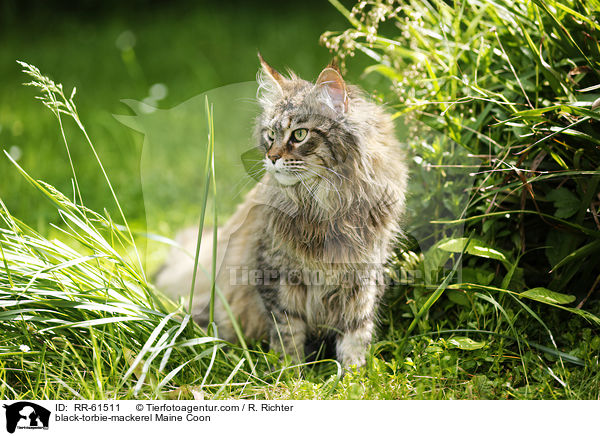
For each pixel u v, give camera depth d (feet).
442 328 8.11
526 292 7.43
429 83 8.89
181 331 6.84
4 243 7.84
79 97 19.66
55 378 6.52
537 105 7.95
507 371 7.06
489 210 7.84
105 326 7.14
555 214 7.81
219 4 30.12
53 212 12.21
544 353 7.44
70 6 30.12
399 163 7.66
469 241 7.51
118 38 25.27
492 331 7.62
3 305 6.57
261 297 8.28
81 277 7.54
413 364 7.08
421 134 8.32
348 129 7.07
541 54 8.07
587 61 7.54
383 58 9.92
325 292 7.85
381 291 8.06
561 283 7.85
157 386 6.37
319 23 25.93
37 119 17.28
